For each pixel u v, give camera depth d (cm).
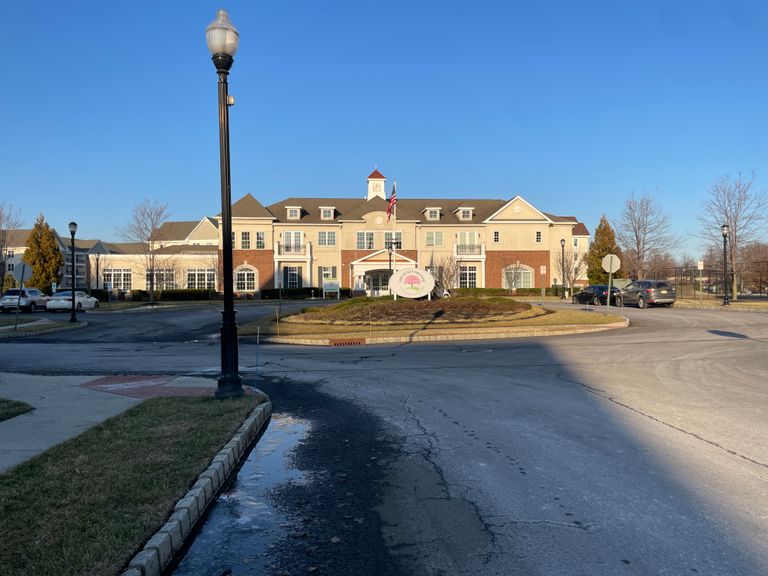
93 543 394
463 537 446
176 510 461
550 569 393
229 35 938
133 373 1296
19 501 468
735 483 545
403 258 5278
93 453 607
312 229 5747
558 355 1499
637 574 383
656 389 1016
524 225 5972
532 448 677
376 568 403
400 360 1476
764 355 1436
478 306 2673
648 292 3378
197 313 3631
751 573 382
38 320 3125
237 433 704
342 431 788
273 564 414
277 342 2067
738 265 4759
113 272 6159
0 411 814
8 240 6197
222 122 959
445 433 757
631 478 565
